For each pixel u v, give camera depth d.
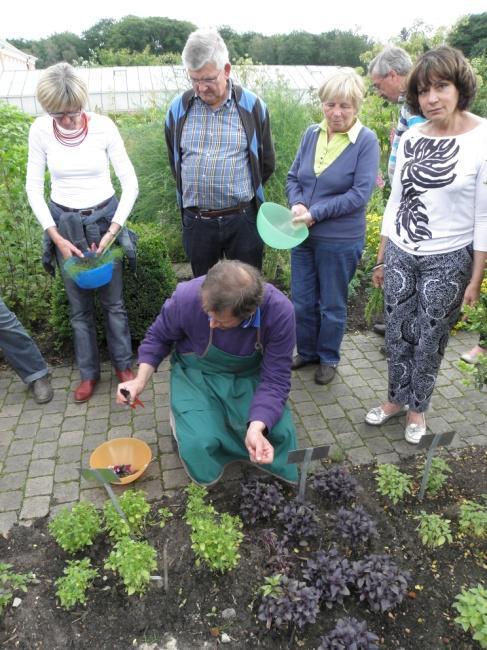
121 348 3.61
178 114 3.32
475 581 2.24
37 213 3.17
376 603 2.09
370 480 2.81
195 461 2.55
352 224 3.25
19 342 3.42
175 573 2.27
